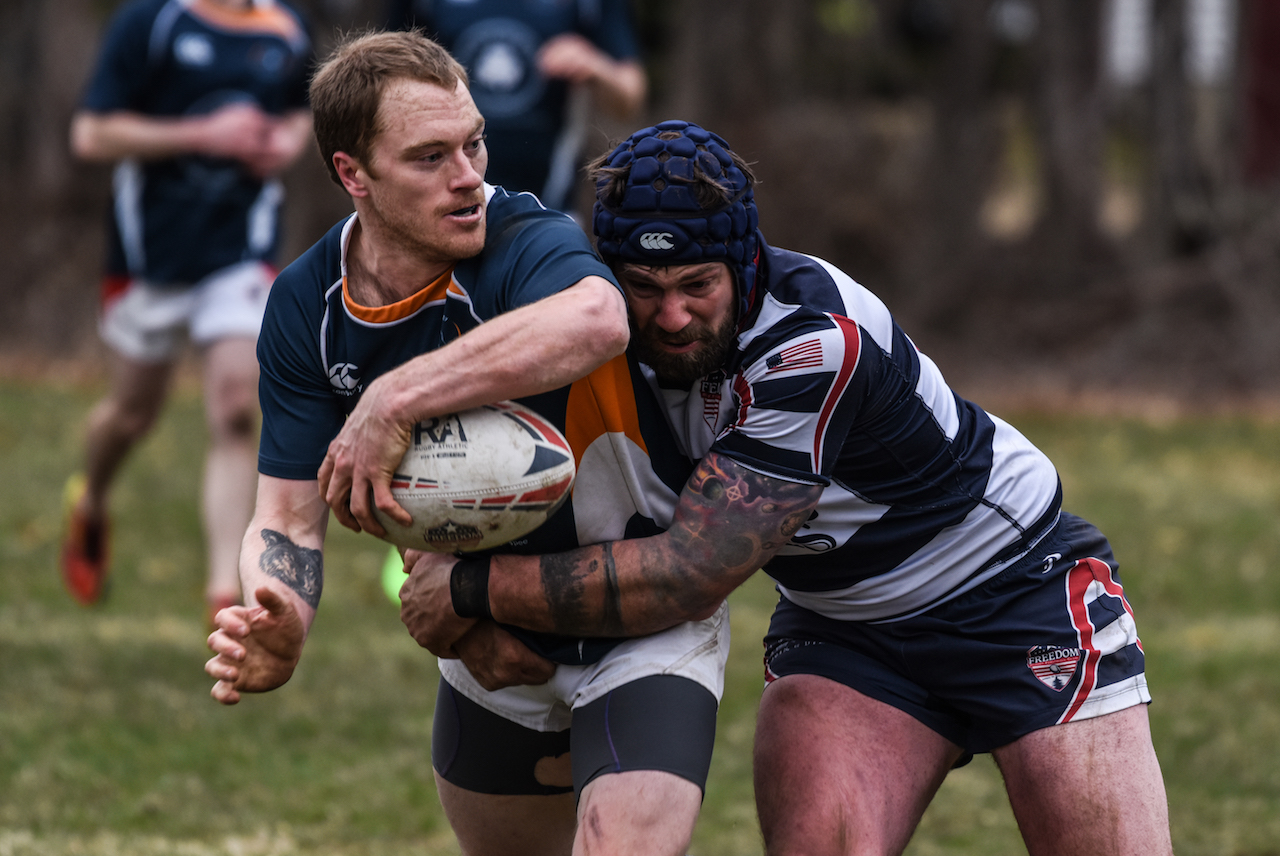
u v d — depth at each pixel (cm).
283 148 2294
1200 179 5453
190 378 5284
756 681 2186
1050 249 5738
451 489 995
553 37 2336
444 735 1181
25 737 1803
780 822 1109
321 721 1956
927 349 5466
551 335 959
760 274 1058
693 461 1092
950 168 5778
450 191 977
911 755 1155
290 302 1061
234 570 2144
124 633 2327
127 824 1571
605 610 1035
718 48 6072
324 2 5350
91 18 6575
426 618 1092
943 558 1150
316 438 1080
